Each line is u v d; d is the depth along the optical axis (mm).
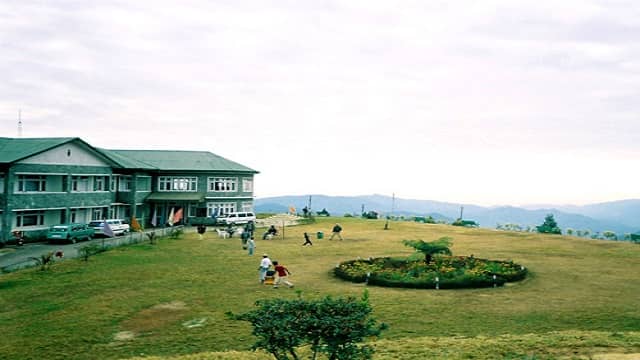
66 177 47594
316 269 31859
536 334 17453
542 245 43906
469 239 48625
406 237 50062
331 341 11180
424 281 26000
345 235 51844
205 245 42812
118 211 56969
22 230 43094
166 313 21875
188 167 63594
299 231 55625
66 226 43188
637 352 14383
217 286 26906
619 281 27828
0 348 17828
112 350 17562
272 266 32969
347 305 11586
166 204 62344
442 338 17234
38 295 25203
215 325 20125
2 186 41656
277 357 11375
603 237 52812
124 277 29234
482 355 14641
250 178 68500
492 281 26297
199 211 63625
